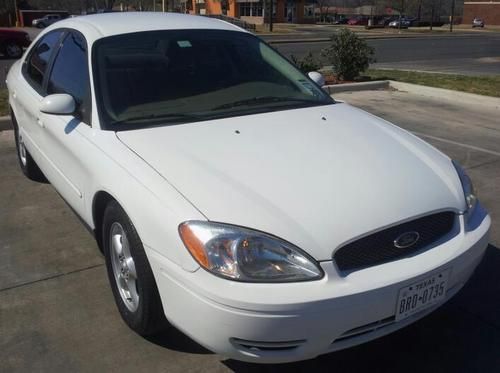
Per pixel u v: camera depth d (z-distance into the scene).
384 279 2.27
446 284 2.48
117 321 3.00
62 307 3.13
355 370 2.67
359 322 2.24
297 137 3.00
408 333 2.94
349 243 2.29
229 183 2.49
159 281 2.43
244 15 68.12
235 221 2.28
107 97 3.19
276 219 2.30
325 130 3.15
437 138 6.97
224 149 2.80
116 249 2.87
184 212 2.34
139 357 2.71
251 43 3.94
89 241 3.95
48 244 3.90
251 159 2.71
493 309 3.16
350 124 3.30
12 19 52.66
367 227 2.34
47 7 65.25
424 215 2.50
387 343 2.86
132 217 2.53
